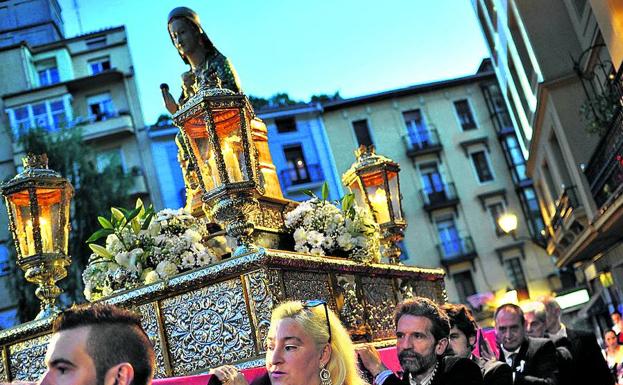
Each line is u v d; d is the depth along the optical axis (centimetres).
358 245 463
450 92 3931
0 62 3259
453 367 375
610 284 2347
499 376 421
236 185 390
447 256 3741
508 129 3869
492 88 3947
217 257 457
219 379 292
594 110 1527
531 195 3828
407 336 374
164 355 375
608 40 1297
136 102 3294
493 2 2211
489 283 3712
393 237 611
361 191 625
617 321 1038
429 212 3781
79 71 3353
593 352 604
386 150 3794
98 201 2552
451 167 3844
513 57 2230
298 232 466
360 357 385
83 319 179
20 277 2491
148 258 420
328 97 4016
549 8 1880
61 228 454
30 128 2658
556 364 493
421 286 552
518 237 3756
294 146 3631
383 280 489
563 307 2192
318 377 291
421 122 3875
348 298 428
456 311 461
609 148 1415
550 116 1945
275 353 288
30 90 3161
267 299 355
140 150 3259
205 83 415
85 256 2483
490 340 669
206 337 368
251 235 429
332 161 3650
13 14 3525
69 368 175
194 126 404
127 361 180
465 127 3906
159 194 3219
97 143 3244
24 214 447
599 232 1728
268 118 3619
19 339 411
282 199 506
